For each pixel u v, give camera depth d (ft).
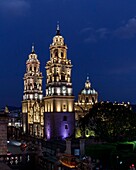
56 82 373.61
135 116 241.14
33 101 504.02
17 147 229.04
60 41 383.24
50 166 118.93
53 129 365.61
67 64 381.40
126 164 161.79
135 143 201.05
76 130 374.02
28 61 513.45
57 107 369.50
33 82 508.53
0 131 129.18
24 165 127.24
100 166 160.86
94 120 249.14
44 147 252.42
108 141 234.79
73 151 205.26
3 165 106.01
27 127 499.51
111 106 247.70
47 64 389.80
